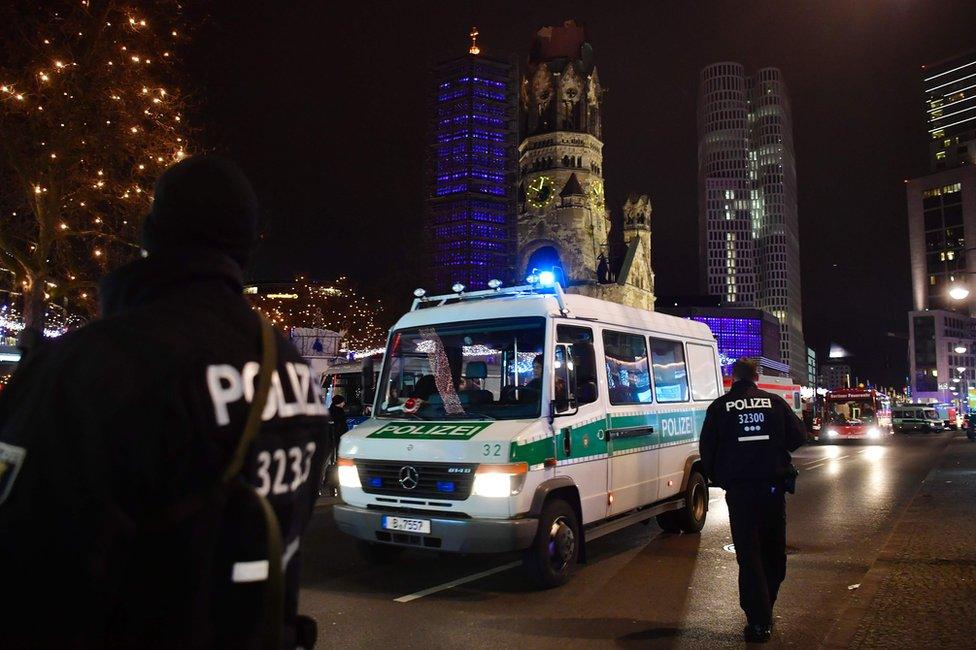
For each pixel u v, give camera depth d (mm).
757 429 5574
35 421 1104
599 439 7898
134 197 15219
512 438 6672
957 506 11664
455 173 146125
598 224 114562
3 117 14023
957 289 30297
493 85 149750
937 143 188375
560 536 7098
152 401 1139
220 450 1212
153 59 15359
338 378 19453
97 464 1086
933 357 149125
